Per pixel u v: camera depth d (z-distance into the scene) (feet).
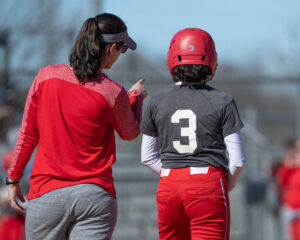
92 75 34.73
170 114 36.14
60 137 34.01
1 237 71.10
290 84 129.29
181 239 37.32
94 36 35.14
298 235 100.78
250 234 121.29
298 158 103.24
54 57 148.46
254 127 138.51
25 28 147.84
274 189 110.11
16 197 40.22
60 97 34.37
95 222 33.76
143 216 130.62
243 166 36.01
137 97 40.19
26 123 35.78
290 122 144.25
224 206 35.14
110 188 34.50
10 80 118.62
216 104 35.45
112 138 36.06
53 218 33.50
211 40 37.58
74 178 33.50
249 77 127.65
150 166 38.65
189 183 34.88
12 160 36.42
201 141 35.32
